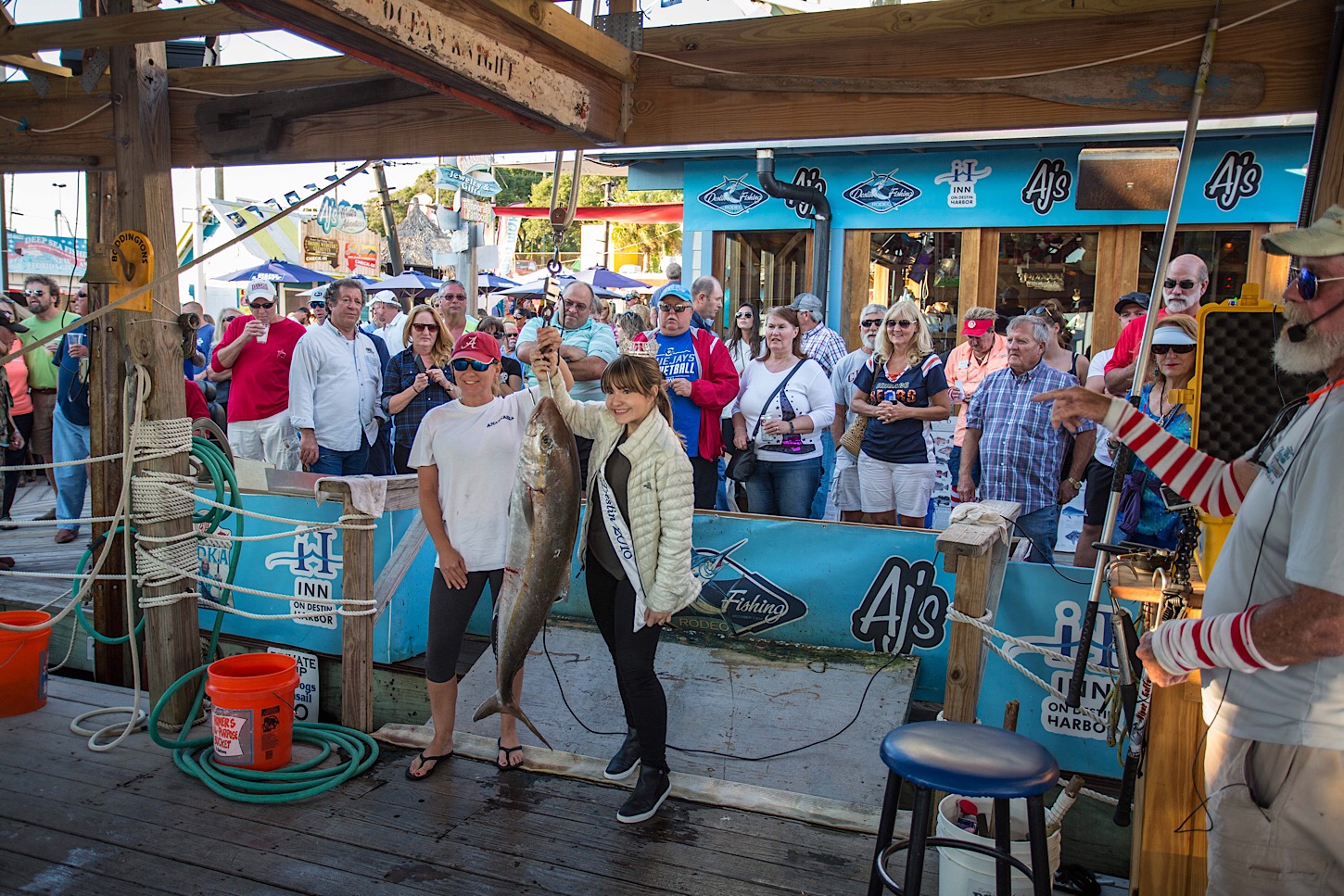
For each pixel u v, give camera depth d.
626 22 3.50
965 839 2.56
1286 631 1.83
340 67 3.81
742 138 3.39
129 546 4.06
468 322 8.84
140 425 3.98
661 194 29.34
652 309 5.66
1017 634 3.73
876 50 3.22
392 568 4.61
